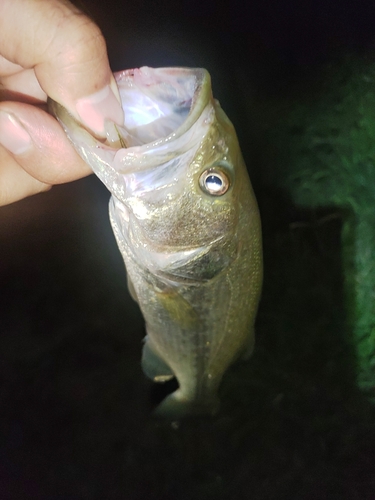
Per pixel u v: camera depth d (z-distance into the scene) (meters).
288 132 0.39
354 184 0.36
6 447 0.33
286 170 0.38
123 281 0.37
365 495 0.30
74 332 0.36
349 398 0.33
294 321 0.36
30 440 0.33
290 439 0.33
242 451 0.33
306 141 0.38
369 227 0.35
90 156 0.13
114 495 0.32
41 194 0.36
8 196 0.16
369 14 0.39
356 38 0.40
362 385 0.33
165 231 0.15
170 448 0.33
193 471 0.33
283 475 0.32
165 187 0.14
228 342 0.19
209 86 0.13
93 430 0.34
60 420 0.34
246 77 0.40
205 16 0.38
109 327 0.36
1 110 0.14
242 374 0.35
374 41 0.39
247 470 0.33
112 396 0.35
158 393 0.35
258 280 0.18
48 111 0.15
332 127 0.38
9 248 0.37
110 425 0.34
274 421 0.34
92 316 0.37
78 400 0.35
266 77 0.40
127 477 0.32
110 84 0.12
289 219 0.38
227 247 0.16
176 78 0.13
